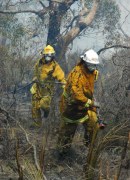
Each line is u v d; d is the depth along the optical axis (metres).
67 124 6.77
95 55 6.50
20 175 5.33
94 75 6.64
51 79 8.85
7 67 9.46
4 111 6.79
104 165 6.11
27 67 10.22
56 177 6.03
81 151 6.97
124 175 6.00
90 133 6.80
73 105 6.63
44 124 7.66
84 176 5.75
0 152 6.57
